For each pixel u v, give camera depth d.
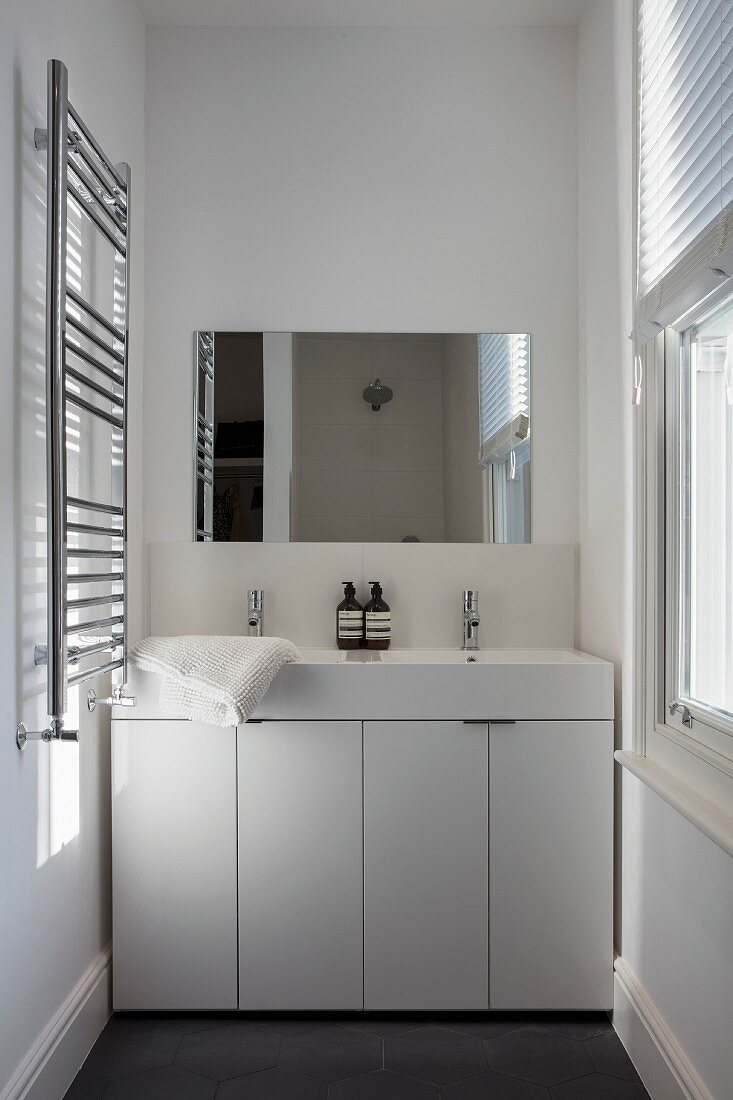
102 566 1.90
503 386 2.29
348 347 2.28
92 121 1.83
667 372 1.68
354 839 1.88
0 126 1.35
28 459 1.46
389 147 2.28
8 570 1.38
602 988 1.88
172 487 2.26
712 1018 1.38
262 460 2.27
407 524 2.28
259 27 2.28
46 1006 1.57
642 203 1.73
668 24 1.58
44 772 1.55
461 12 2.23
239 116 2.28
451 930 1.88
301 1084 1.66
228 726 1.81
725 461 1.44
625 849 1.86
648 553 1.73
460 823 1.88
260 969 1.88
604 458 2.04
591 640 2.15
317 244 2.28
